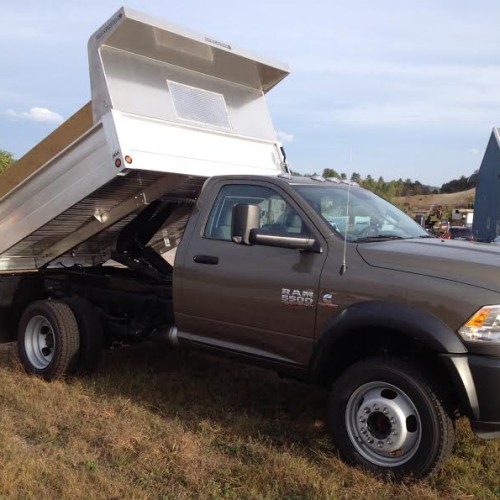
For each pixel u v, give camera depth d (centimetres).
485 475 394
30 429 453
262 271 453
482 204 3384
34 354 598
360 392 397
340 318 404
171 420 477
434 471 367
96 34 496
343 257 418
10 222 602
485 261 384
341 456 406
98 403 511
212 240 495
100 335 589
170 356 674
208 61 570
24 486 360
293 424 477
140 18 484
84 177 525
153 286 579
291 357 442
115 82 500
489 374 351
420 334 368
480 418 357
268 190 479
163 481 376
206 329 496
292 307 434
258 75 621
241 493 363
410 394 371
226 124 593
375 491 366
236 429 458
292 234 437
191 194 613
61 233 609
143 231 616
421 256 397
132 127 497
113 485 363
